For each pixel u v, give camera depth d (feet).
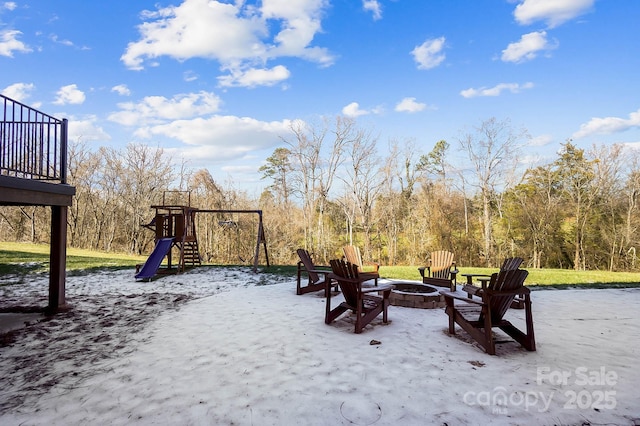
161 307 20.90
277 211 106.63
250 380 10.42
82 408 8.84
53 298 19.71
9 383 10.36
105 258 50.72
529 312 13.14
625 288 28.73
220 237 99.35
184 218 38.75
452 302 15.03
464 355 12.51
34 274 33.27
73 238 96.63
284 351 12.95
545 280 33.76
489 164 94.68
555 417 8.28
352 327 16.22
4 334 15.31
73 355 12.73
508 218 91.66
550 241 85.15
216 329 16.02
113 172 100.42
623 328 16.34
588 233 82.58
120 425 8.05
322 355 12.50
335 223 109.70
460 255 94.02
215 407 8.81
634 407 8.79
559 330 15.97
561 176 87.92
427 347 13.37
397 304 20.71
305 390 9.72
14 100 16.40
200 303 21.98
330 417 8.30
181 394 9.55
